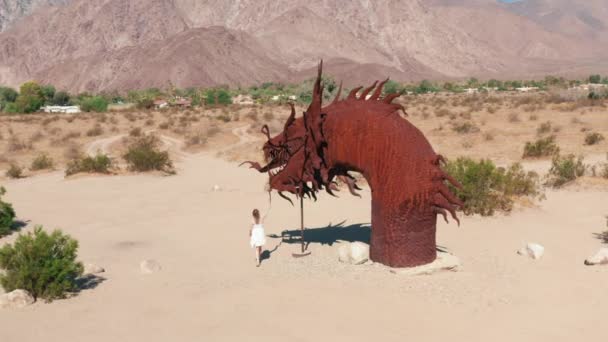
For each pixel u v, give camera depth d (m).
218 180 25.25
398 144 10.93
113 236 15.30
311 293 10.21
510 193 17.70
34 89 116.00
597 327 8.62
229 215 17.61
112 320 9.32
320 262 12.06
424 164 10.83
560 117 47.25
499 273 11.09
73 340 8.59
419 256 11.10
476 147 32.25
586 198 18.19
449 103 84.06
